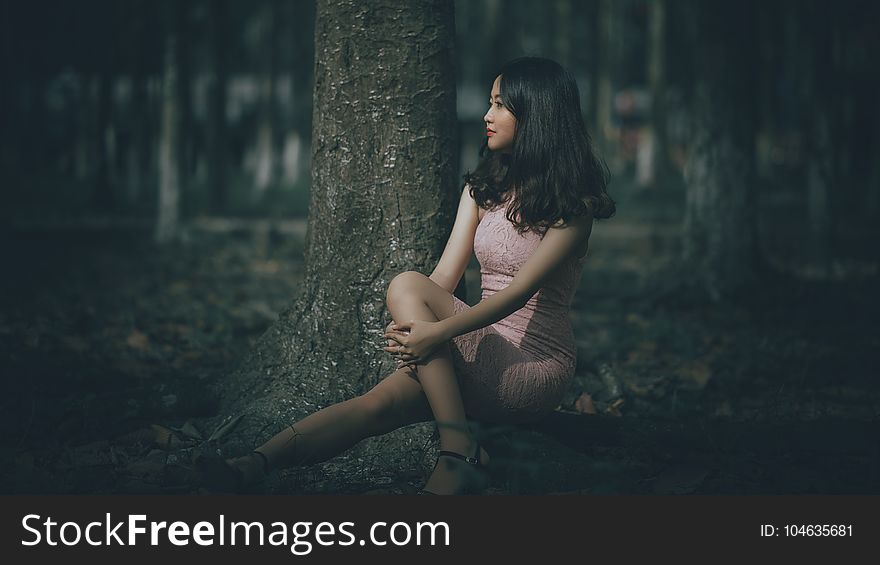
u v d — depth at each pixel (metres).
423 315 3.60
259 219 17.61
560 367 3.86
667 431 4.30
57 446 4.23
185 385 4.66
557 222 3.72
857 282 10.28
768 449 4.31
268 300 9.38
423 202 4.27
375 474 3.99
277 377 4.41
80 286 9.85
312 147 4.42
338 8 4.25
